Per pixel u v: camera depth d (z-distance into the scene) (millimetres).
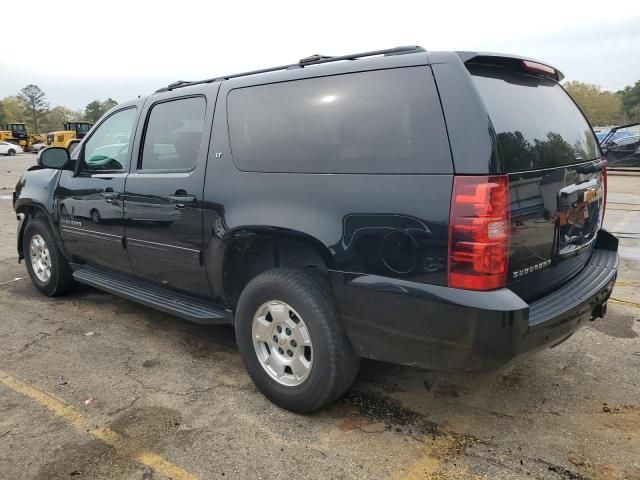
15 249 7492
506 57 2639
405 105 2525
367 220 2570
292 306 2916
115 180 4125
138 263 4078
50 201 4902
